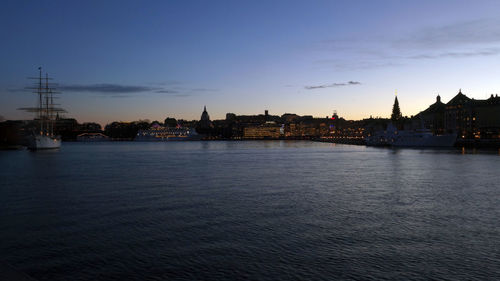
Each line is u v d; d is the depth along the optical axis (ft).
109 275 79.41
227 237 105.91
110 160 472.03
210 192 188.96
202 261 87.20
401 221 125.08
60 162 431.02
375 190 196.03
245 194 182.19
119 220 126.52
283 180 242.58
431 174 276.41
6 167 358.23
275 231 112.37
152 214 135.64
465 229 114.62
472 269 82.33
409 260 87.71
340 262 86.48
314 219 127.75
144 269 82.58
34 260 88.43
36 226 119.03
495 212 139.33
